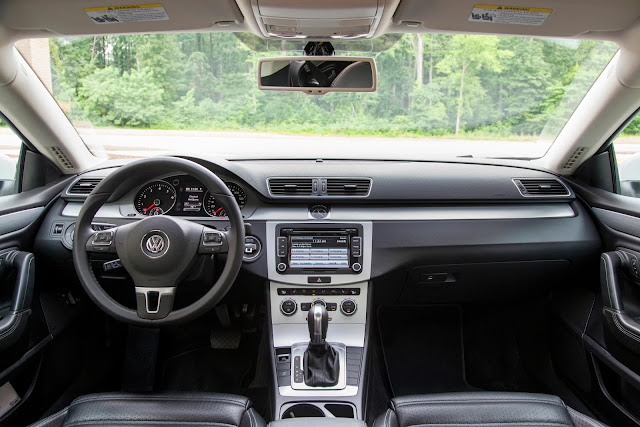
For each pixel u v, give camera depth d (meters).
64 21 1.65
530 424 1.31
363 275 1.95
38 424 1.36
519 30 1.74
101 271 1.93
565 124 2.17
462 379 2.39
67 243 1.99
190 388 2.31
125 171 1.45
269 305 1.95
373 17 1.56
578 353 2.04
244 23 1.71
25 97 1.89
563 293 2.23
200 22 1.71
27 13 1.58
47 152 2.14
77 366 2.18
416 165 2.22
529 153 2.43
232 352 2.53
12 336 1.64
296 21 1.61
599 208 2.07
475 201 2.07
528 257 2.06
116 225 2.00
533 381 2.37
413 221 2.00
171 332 2.51
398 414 1.41
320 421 1.43
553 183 2.18
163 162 1.44
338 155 2.34
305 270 1.94
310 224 1.97
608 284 1.77
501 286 2.24
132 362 2.29
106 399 1.40
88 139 2.35
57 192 2.15
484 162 2.31
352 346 1.89
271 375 1.84
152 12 1.61
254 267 1.95
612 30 1.66
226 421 1.31
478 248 2.02
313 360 1.75
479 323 2.64
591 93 2.00
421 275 2.12
